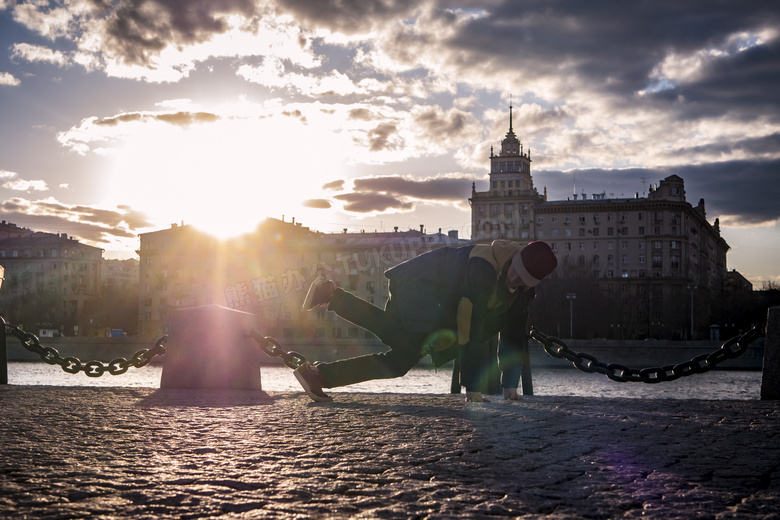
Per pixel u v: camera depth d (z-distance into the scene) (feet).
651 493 10.43
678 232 393.50
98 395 23.29
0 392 23.85
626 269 395.96
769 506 9.73
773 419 18.76
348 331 338.95
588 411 20.02
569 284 322.75
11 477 10.84
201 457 12.62
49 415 17.94
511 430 16.24
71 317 465.88
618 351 243.81
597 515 9.24
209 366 27.04
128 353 270.87
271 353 27.66
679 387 156.87
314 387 21.72
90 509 9.12
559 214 403.95
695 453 13.66
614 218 398.21
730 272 638.12
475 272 20.63
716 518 9.16
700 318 355.77
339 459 12.59
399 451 13.46
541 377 186.09
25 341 29.94
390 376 21.86
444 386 139.03
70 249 473.26
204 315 27.27
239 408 20.03
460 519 8.92
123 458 12.46
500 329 21.89
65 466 11.72
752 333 24.90
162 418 17.62
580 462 12.67
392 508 9.34
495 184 408.46
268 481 10.78
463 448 13.87
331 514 9.04
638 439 15.26
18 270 467.52
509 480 11.14
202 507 9.30
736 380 185.98
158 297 365.40
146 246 368.89
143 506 9.32
